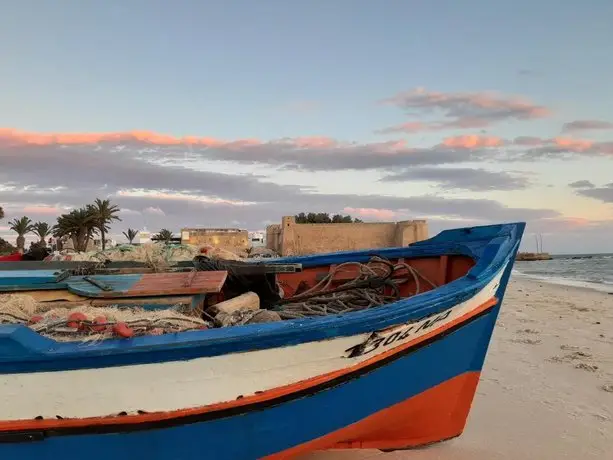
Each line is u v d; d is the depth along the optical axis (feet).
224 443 12.01
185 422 11.53
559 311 48.06
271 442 12.47
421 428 15.44
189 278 15.39
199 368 11.28
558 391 21.49
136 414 11.22
